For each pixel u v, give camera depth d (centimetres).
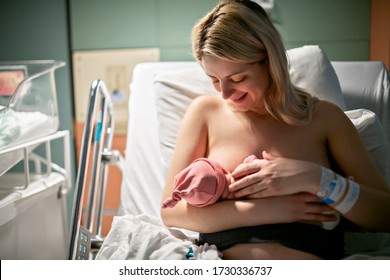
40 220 156
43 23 226
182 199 115
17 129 140
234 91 111
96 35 224
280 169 104
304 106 119
